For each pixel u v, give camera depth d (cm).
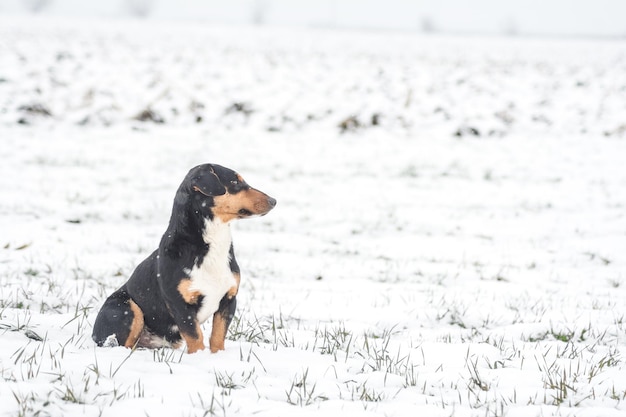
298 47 4659
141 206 1230
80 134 1919
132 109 2197
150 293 538
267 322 671
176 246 508
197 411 412
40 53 3219
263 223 1166
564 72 3316
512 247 1039
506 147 1898
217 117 2217
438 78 2997
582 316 710
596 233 1118
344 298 773
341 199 1344
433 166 1658
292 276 878
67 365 475
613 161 1695
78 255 917
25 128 1939
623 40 6656
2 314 618
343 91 2581
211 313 530
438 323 701
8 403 402
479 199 1345
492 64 3728
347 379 500
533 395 473
